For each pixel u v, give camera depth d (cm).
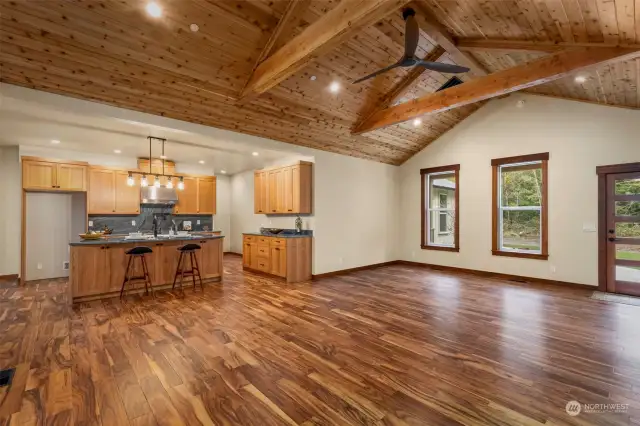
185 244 535
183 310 407
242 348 293
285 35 350
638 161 471
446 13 351
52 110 378
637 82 398
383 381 237
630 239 479
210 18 319
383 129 612
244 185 935
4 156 588
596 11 278
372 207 727
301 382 236
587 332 330
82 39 304
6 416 194
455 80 526
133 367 257
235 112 455
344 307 421
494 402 211
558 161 545
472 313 395
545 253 559
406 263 777
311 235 615
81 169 613
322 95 473
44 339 312
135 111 402
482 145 638
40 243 590
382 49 416
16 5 264
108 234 575
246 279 598
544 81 375
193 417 194
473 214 652
